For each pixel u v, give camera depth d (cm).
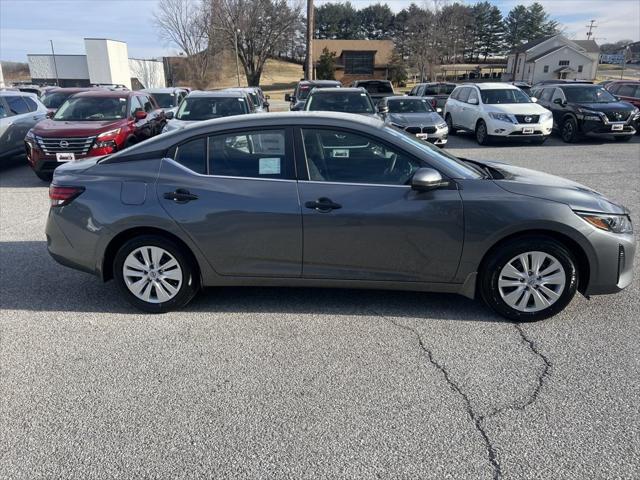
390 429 263
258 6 4688
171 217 375
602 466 235
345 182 368
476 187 361
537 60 6362
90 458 246
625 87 1709
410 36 6200
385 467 237
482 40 8912
